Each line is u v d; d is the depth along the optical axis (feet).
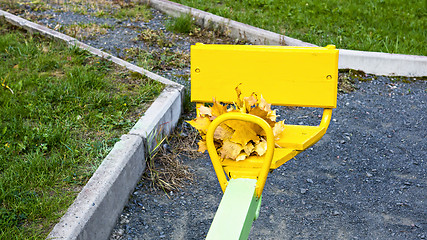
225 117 8.13
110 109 15.61
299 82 9.62
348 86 20.43
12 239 10.13
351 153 15.78
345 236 11.88
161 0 27.81
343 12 28.32
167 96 16.42
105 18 25.44
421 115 18.42
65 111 15.40
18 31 22.52
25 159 12.90
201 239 11.69
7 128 14.26
